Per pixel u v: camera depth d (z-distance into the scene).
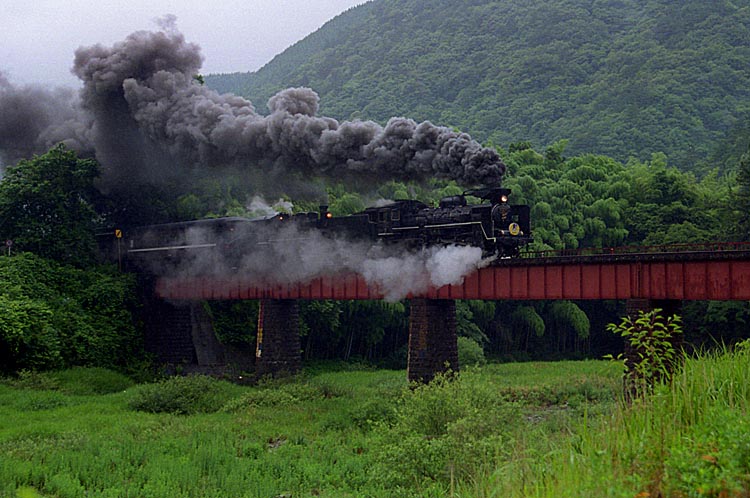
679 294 43.12
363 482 31.06
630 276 44.94
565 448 16.20
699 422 15.24
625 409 16.89
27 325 61.31
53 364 63.44
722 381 17.12
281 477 32.47
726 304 84.69
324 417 47.53
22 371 59.88
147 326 78.38
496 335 107.38
